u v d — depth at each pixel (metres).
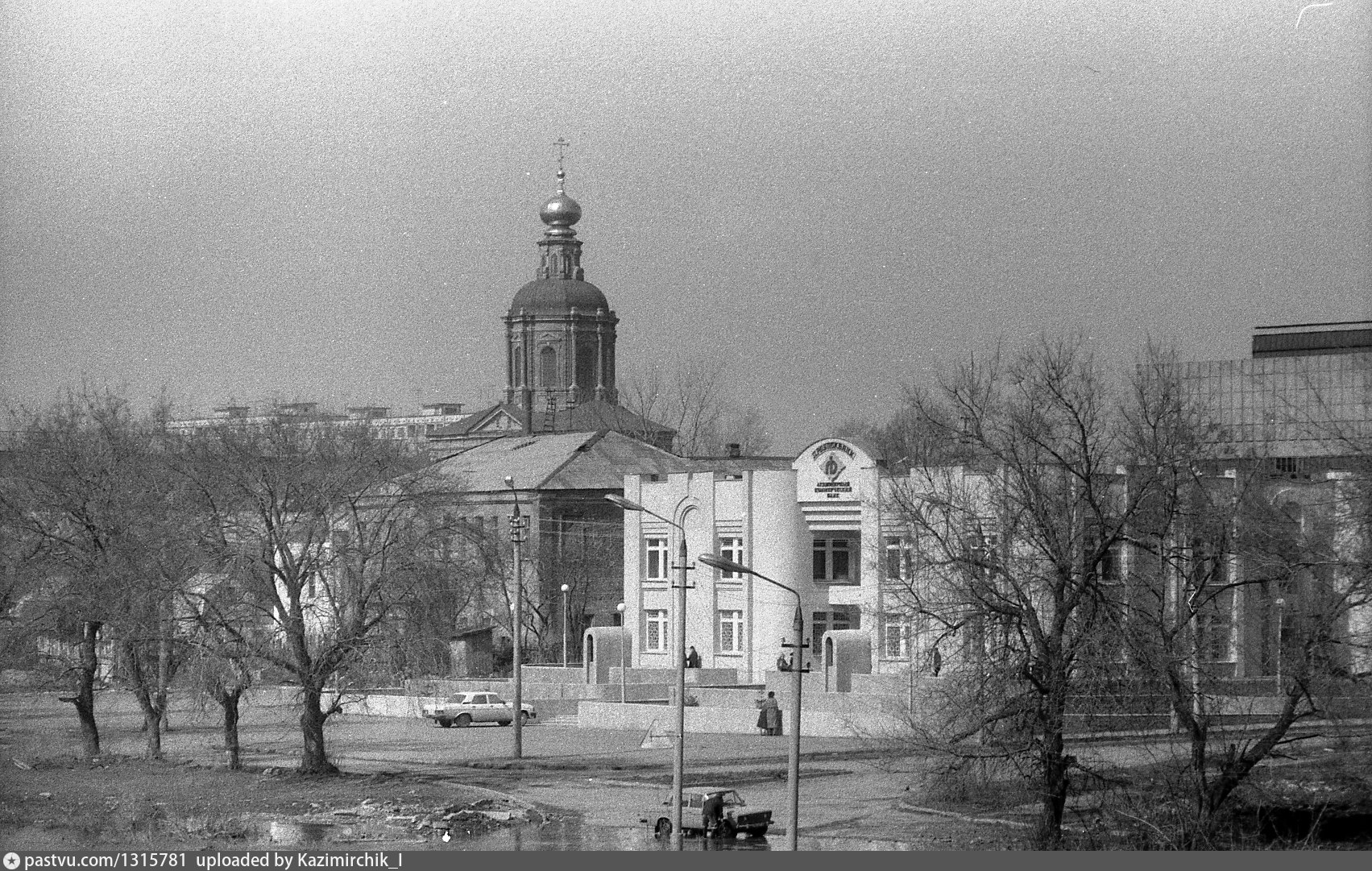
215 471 95.12
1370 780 68.06
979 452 77.44
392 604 90.62
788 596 136.62
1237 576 73.75
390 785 87.62
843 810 76.62
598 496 172.50
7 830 74.00
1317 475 89.62
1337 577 68.56
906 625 81.12
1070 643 69.12
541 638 159.12
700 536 141.12
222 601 91.94
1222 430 78.75
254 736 119.00
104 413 112.06
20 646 100.94
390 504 93.06
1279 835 64.38
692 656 135.50
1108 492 73.69
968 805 75.88
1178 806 64.81
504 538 152.38
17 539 103.31
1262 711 77.75
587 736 115.69
